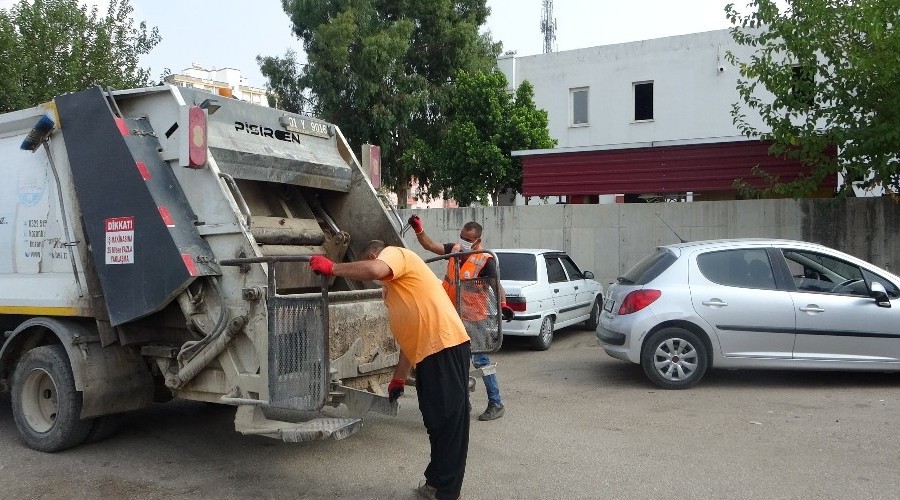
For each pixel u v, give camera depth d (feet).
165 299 17.30
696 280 26.89
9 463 18.83
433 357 15.33
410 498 16.03
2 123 20.94
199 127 17.46
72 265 19.26
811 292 26.45
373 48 65.72
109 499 16.11
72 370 18.92
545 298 35.78
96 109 18.65
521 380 28.99
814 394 25.68
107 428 20.30
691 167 46.03
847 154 35.70
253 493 16.40
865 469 17.62
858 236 39.50
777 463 18.13
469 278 21.49
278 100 71.77
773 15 37.22
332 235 22.85
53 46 44.19
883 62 33.32
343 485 16.90
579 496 16.06
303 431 15.51
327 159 22.75
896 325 25.79
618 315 27.86
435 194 72.79
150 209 17.52
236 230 16.97
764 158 43.83
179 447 20.15
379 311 19.13
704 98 73.46
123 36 48.37
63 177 19.51
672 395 25.79
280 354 15.19
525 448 19.58
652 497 15.96
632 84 76.89
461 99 63.10
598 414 23.22
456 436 15.35
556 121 80.48
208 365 17.30
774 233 41.39
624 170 48.03
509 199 64.39
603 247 45.85
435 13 72.18
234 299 16.93
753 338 26.30
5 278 20.97
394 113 69.10
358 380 18.39
